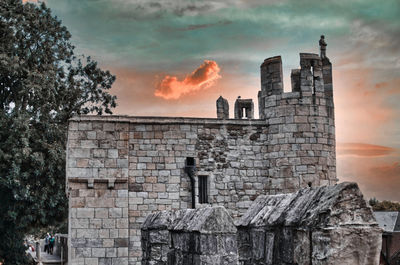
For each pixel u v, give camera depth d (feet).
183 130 91.45
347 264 23.11
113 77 140.97
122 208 86.74
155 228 49.34
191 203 89.76
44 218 117.91
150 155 89.56
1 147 111.65
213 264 32.63
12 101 127.24
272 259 29.25
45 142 117.39
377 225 23.39
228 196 92.27
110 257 85.30
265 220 30.27
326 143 94.58
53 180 114.93
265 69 96.89
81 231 85.10
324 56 97.66
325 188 25.81
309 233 24.91
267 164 94.68
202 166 91.61
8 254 120.47
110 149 87.71
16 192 110.01
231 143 93.71
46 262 154.10
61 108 130.41
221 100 113.91
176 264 39.40
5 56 114.62
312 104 94.27
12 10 121.19
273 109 95.04
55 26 129.59
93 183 86.38
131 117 89.25
